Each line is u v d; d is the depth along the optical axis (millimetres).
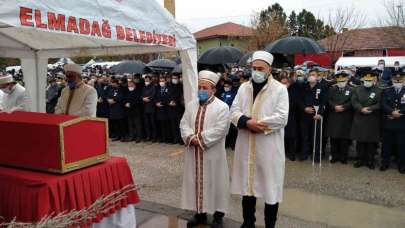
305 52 8391
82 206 3121
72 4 3037
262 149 3914
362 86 7227
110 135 11055
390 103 6855
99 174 3332
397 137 6828
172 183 6371
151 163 7746
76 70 4980
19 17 2623
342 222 4707
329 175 6742
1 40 5273
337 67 20875
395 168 7203
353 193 5777
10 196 3068
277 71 8586
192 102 4434
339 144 7641
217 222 4348
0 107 8281
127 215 3691
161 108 9828
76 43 5215
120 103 10414
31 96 6289
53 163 3029
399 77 6812
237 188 4086
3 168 3250
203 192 4242
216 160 4238
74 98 5012
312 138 7938
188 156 4328
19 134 3174
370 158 7199
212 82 4273
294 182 6336
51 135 3002
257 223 4637
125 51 5152
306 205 5305
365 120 7094
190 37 4574
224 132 4188
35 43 5461
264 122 3811
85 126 3219
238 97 4152
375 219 4797
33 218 2910
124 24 3508
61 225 1642
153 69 12320
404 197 5578
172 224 4602
